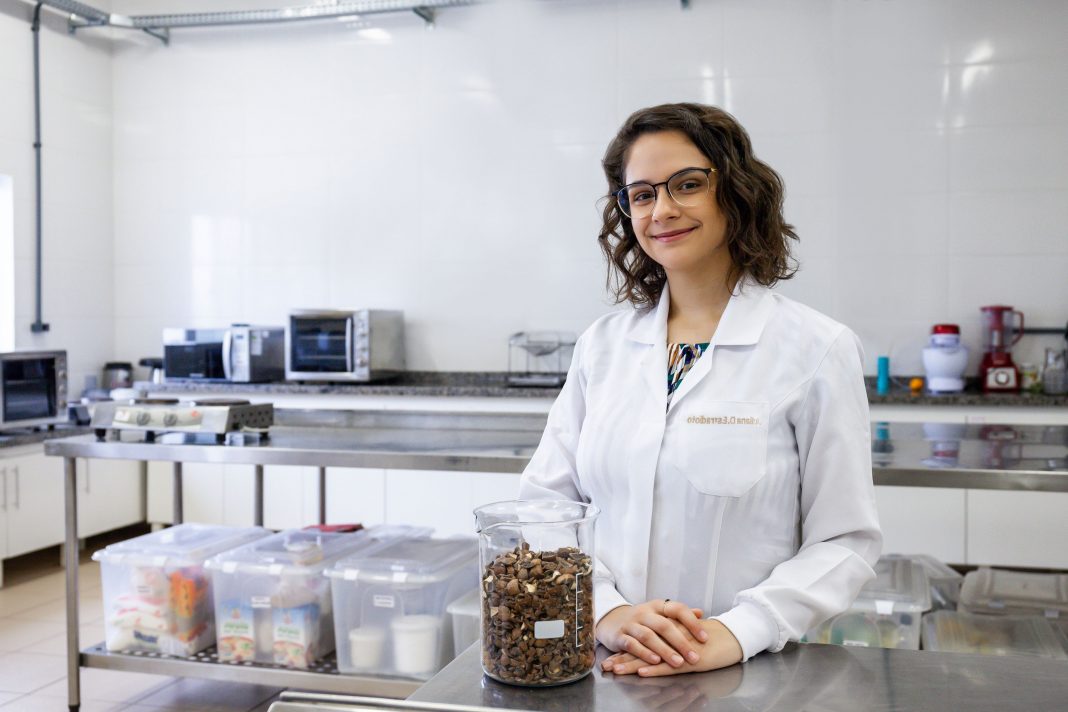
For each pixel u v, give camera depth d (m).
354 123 5.38
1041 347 4.52
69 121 5.41
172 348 5.20
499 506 1.15
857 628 2.05
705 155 1.26
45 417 4.57
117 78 5.70
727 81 4.86
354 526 3.10
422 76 5.27
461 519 4.65
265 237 5.54
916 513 4.18
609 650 1.16
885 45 4.66
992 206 4.56
